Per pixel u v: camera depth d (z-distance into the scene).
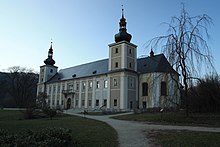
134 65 56.16
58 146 8.95
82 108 61.34
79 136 13.47
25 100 88.56
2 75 90.44
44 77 82.38
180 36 21.83
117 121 25.62
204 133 14.02
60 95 73.31
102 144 11.38
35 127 19.25
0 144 8.32
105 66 61.31
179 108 25.58
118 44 55.47
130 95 53.16
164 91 24.19
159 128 17.64
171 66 21.84
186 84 21.83
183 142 11.38
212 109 27.78
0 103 89.06
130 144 11.41
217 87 26.34
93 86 61.00
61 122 24.31
